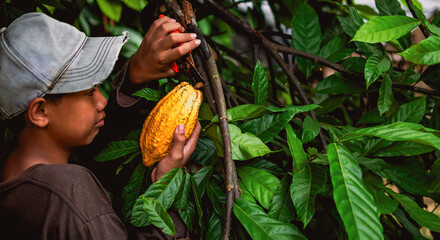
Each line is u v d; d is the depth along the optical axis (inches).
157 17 48.5
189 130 38.0
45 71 36.3
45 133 38.8
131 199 44.2
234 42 143.2
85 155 52.8
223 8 54.6
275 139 49.7
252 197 40.2
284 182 40.6
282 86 83.0
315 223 50.0
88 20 81.2
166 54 40.7
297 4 76.5
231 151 37.3
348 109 79.0
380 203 40.4
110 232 35.4
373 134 35.5
